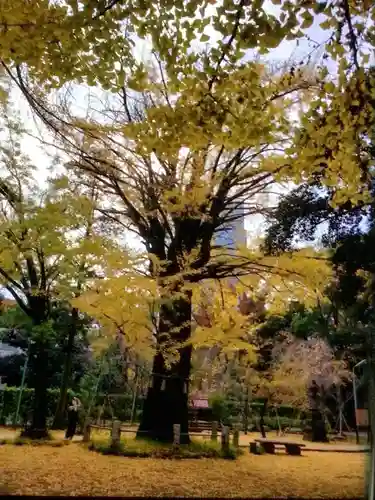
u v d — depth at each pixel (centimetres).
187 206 1180
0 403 1933
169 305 1128
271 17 492
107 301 1034
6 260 1270
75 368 2198
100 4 521
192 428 1841
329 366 1752
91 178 1475
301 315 1864
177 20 545
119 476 828
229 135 606
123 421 2116
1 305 1736
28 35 558
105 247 1136
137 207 1348
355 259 766
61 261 1260
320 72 653
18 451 1077
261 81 903
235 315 1391
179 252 1279
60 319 1633
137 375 1944
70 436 1378
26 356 1939
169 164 1195
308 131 615
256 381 1911
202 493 735
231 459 1120
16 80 876
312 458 1225
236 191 1394
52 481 759
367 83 593
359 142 610
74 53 586
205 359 2116
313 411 1795
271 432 2173
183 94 602
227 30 509
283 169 830
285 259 1170
